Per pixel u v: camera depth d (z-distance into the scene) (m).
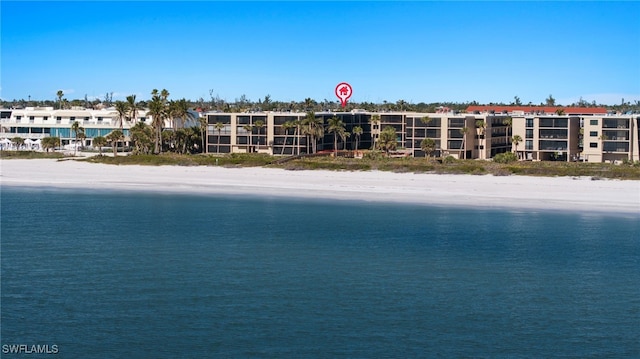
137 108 189.62
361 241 77.94
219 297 57.59
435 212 96.31
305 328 51.22
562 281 63.19
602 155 166.75
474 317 53.88
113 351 47.41
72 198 109.12
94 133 197.75
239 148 184.62
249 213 95.50
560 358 46.72
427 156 167.50
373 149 189.25
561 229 85.00
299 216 93.12
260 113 183.88
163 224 87.38
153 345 48.22
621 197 106.56
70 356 46.75
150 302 56.31
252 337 49.56
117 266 66.69
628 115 171.12
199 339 49.19
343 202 104.88
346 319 53.03
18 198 109.06
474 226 86.56
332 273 64.88
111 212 96.12
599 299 58.38
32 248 73.69
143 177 131.50
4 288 59.56
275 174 131.62
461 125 170.12
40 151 180.38
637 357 46.94
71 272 64.44
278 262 68.62
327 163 139.00
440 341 49.28
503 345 48.75
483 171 128.62
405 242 77.69
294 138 179.88
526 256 71.88
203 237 79.75
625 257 71.69
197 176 131.50
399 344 48.72
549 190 112.25
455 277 64.06
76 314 53.66
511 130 178.88
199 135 190.00
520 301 57.72
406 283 62.09
